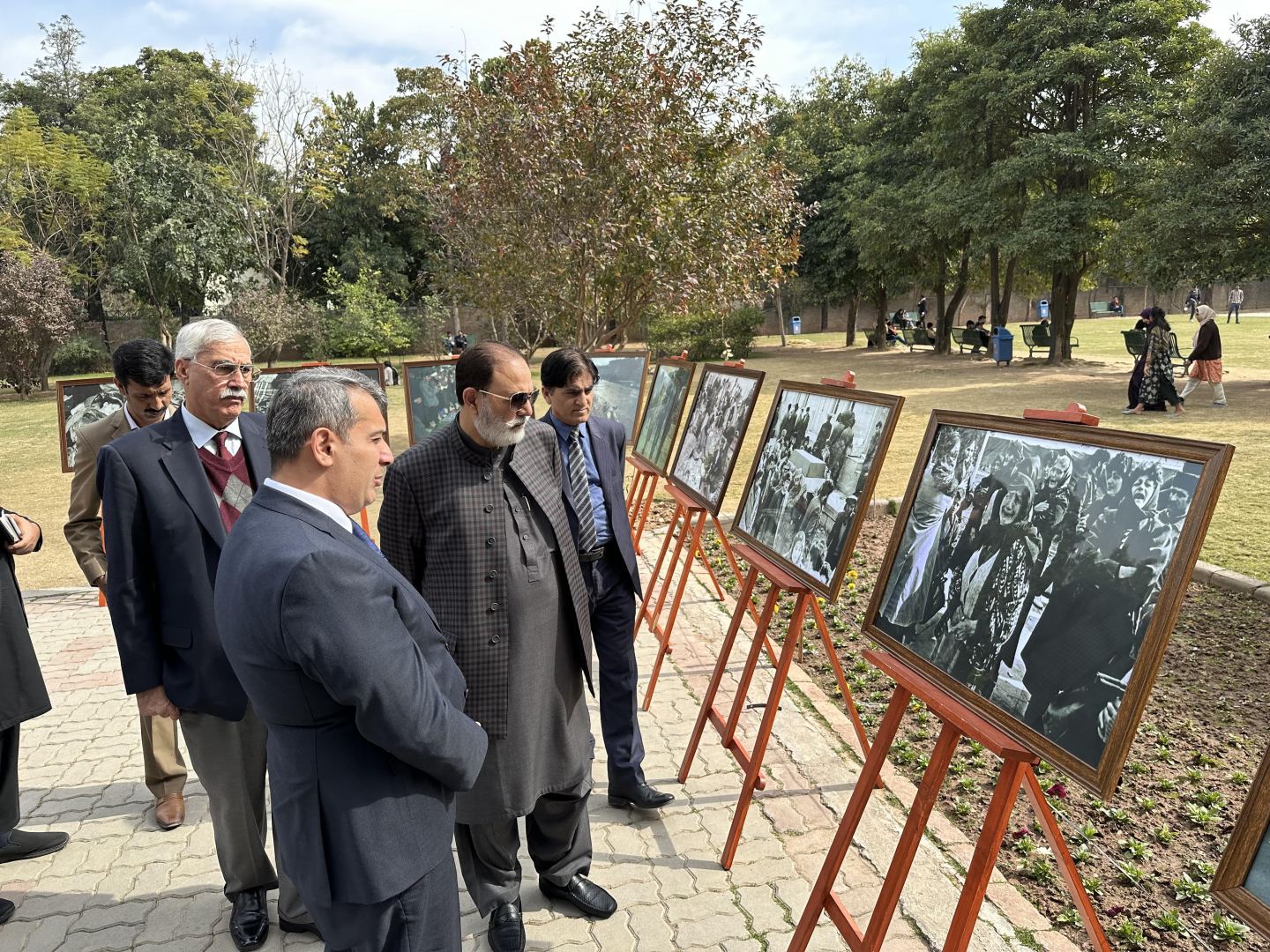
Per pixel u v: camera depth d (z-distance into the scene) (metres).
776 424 3.93
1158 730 3.91
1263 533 6.39
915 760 3.78
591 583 3.33
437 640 1.89
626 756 3.42
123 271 26.72
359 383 1.83
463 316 35.84
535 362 20.39
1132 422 11.26
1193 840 3.13
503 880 2.67
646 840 3.27
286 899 2.75
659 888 2.97
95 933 2.86
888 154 24.69
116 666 5.24
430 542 2.59
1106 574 1.80
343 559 1.62
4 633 3.02
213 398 2.73
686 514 4.72
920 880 2.93
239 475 2.86
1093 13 18.20
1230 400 12.80
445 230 12.22
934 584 2.36
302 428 1.70
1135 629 1.68
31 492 10.34
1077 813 3.35
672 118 10.46
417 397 8.01
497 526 2.58
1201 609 5.23
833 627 5.40
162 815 3.49
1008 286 22.88
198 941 2.81
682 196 10.55
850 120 29.48
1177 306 40.34
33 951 2.78
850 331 30.41
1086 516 1.91
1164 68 18.38
